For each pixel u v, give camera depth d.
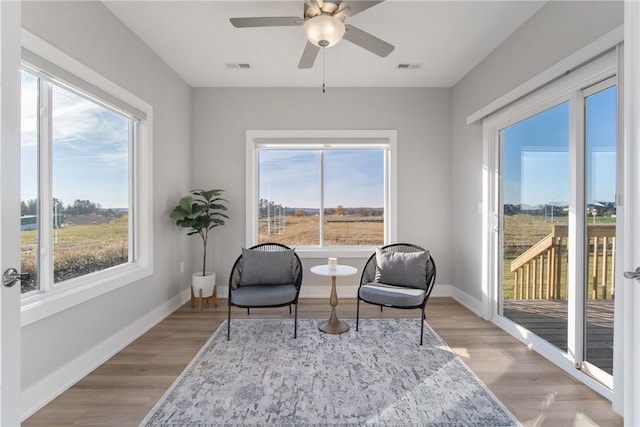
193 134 3.77
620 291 1.65
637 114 1.12
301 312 3.24
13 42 1.01
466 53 2.95
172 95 3.28
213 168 3.78
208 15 2.37
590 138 1.93
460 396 1.81
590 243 1.94
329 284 3.82
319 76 3.46
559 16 2.09
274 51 2.92
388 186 3.88
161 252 3.05
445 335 2.66
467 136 3.41
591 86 1.90
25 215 1.79
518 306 2.67
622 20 1.67
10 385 1.00
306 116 3.77
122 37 2.46
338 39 1.92
